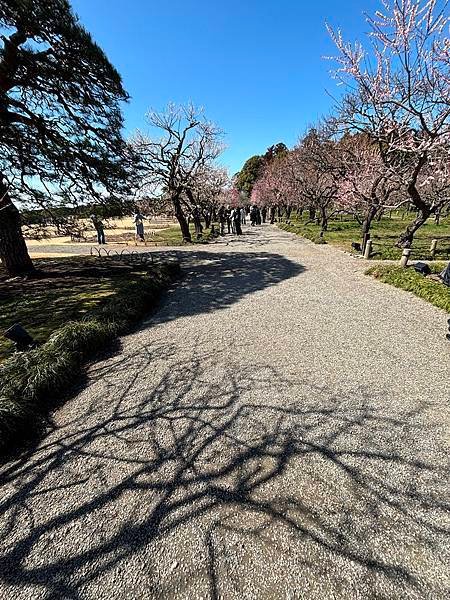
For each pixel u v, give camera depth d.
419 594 1.48
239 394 3.17
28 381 3.09
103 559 1.69
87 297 6.37
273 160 39.59
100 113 7.99
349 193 12.03
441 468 2.21
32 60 6.37
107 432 2.70
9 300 6.29
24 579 1.61
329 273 8.79
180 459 2.37
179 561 1.66
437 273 7.98
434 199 10.38
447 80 6.88
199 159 15.54
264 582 1.55
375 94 8.63
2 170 6.88
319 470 2.22
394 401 2.99
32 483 2.21
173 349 4.28
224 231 22.58
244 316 5.53
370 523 1.83
